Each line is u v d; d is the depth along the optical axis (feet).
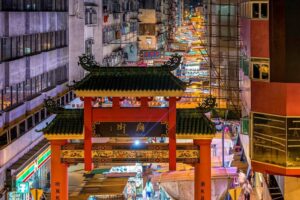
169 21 531.91
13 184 132.57
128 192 156.46
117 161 112.57
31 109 159.43
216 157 173.17
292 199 110.83
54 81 195.31
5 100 141.69
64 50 207.51
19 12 153.07
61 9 207.00
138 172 168.55
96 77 112.68
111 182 168.45
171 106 111.65
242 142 164.04
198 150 112.16
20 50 156.56
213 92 210.38
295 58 110.93
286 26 111.24
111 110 112.06
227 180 128.47
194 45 456.86
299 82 110.42
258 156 113.60
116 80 111.86
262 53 113.19
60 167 113.09
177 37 570.05
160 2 464.24
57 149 112.78
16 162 140.97
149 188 154.92
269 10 112.78
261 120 113.60
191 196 127.24
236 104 185.68
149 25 418.72
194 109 113.19
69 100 213.66
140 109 112.06
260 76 113.70
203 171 112.27
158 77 112.37
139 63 358.23
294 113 110.01
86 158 112.27
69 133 111.34
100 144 112.57
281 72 111.34
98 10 274.98
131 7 382.42
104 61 291.38
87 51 250.37
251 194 147.02
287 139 110.01
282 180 114.21
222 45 203.82
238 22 189.47
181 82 111.24
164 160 112.16
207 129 110.63
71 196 156.25
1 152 130.82
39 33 176.24
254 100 114.11
